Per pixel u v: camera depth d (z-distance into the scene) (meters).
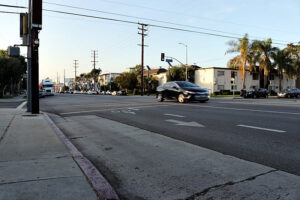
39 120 9.19
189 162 4.36
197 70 56.66
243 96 37.00
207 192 3.15
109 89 91.25
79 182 3.26
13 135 6.45
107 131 7.54
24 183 3.21
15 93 60.53
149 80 62.47
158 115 10.70
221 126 7.67
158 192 3.23
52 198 2.80
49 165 3.97
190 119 9.29
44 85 55.28
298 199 2.90
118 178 3.75
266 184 3.33
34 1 10.11
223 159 4.46
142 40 50.91
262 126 7.45
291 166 4.00
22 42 11.31
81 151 5.34
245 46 44.19
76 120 10.11
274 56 48.41
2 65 38.53
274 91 56.81
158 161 4.48
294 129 6.88
